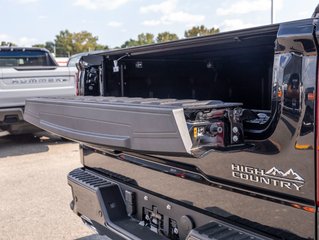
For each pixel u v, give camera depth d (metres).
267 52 2.83
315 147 1.52
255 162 1.75
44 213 4.33
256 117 1.87
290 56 1.58
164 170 2.35
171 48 2.65
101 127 2.27
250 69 3.21
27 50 9.06
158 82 3.31
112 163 2.89
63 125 2.66
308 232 1.61
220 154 1.89
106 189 2.77
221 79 3.37
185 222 2.23
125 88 3.29
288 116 1.60
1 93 7.29
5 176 5.86
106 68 3.27
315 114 1.51
